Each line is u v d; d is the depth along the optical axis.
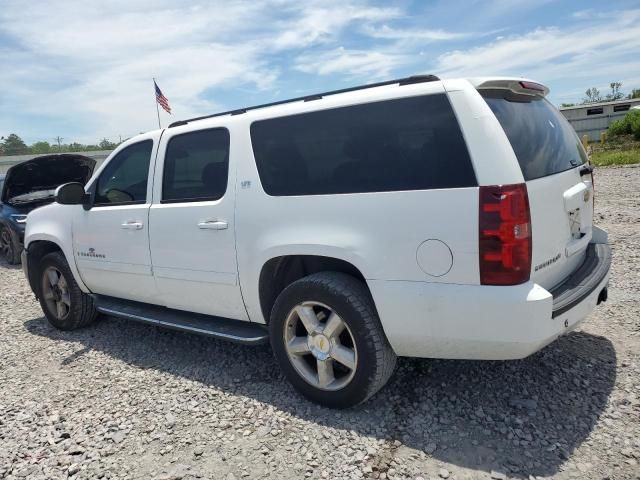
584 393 3.10
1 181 10.23
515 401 3.08
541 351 3.69
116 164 4.46
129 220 4.20
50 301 5.26
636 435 2.67
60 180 9.86
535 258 2.63
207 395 3.52
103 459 2.87
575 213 3.23
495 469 2.50
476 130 2.58
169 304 4.15
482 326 2.59
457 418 2.96
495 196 2.50
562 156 3.22
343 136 3.03
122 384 3.82
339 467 2.62
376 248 2.83
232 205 3.48
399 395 3.27
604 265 3.25
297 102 3.36
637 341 3.71
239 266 3.47
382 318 2.86
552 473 2.44
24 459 2.94
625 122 29.23
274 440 2.91
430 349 2.84
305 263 3.49
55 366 4.30
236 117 3.58
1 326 5.57
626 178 12.94
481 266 2.54
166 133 4.04
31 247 5.39
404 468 2.57
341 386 3.08
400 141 2.82
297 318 3.29
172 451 2.89
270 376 3.74
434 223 2.65
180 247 3.83
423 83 2.81
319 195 3.08
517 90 2.98
